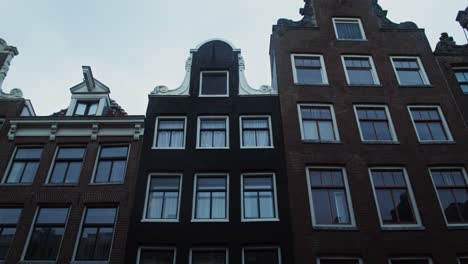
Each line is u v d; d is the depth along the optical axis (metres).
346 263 12.85
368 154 15.33
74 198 14.61
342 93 17.31
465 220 13.86
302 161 15.05
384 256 12.84
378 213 13.80
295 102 16.94
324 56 18.78
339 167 15.04
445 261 12.78
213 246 13.28
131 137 16.33
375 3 21.25
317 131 16.30
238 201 14.18
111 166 15.69
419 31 19.91
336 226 13.47
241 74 18.20
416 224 13.65
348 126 16.20
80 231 13.89
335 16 20.44
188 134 16.06
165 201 14.48
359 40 19.44
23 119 16.66
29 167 15.86
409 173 14.86
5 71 18.86
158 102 17.16
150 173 15.03
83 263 13.10
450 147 15.68
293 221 13.57
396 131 16.16
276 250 13.23
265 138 16.20
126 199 14.52
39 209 14.51
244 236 13.35
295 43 19.27
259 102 17.16
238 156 15.35
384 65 18.50
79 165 15.83
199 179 14.96
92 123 16.55
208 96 17.36
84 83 18.45
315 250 12.93
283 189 14.44
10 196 14.70
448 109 17.00
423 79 18.22
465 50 19.39
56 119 16.62
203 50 19.12
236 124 16.41
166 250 13.31
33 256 13.45
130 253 13.03
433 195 14.30
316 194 14.42
